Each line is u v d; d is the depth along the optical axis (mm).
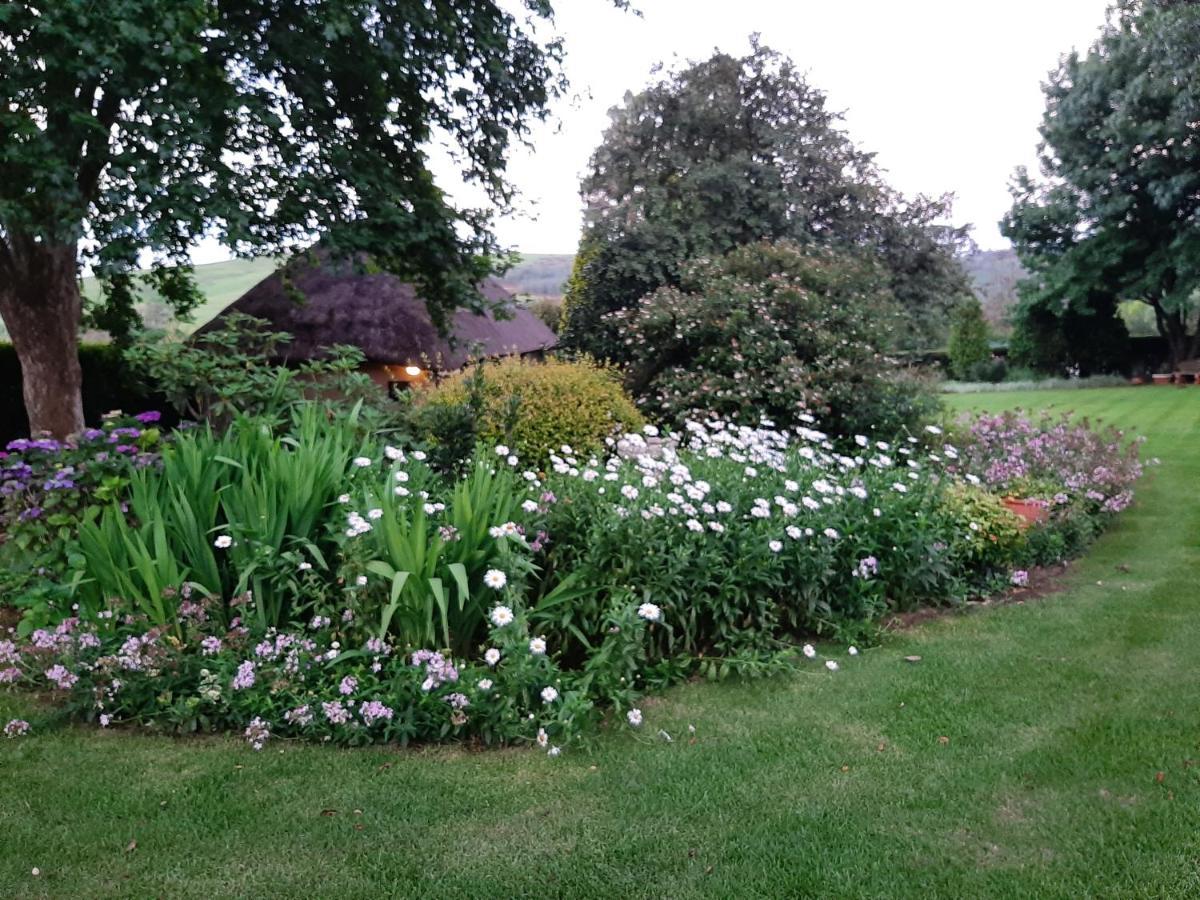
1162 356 27734
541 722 3441
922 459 7988
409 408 6570
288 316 12141
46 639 3695
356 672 3516
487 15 8914
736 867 2545
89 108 7281
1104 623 4980
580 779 3100
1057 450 8430
